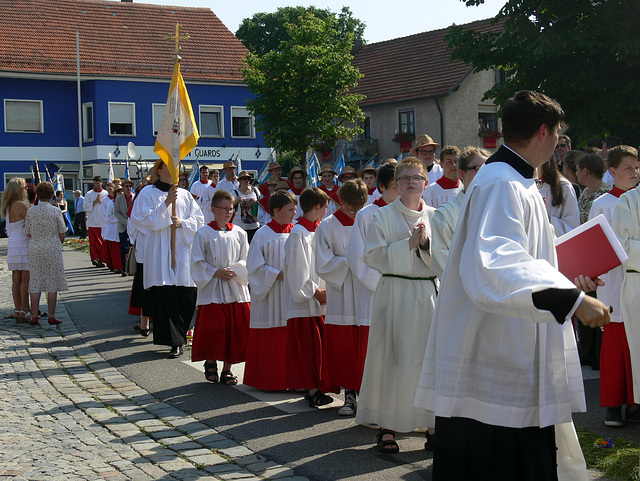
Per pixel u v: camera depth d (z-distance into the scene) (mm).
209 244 7336
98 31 38906
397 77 39969
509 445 3010
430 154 9328
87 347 8977
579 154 8164
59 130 37281
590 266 3322
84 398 6629
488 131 37406
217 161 39094
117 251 17094
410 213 5129
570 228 7105
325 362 6133
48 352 8703
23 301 10727
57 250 10492
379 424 5074
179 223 8539
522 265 2680
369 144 39844
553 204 7105
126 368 7852
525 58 18219
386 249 5078
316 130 31266
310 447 5176
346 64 31812
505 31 18828
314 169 16094
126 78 37312
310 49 31141
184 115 9133
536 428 3035
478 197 2986
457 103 37156
